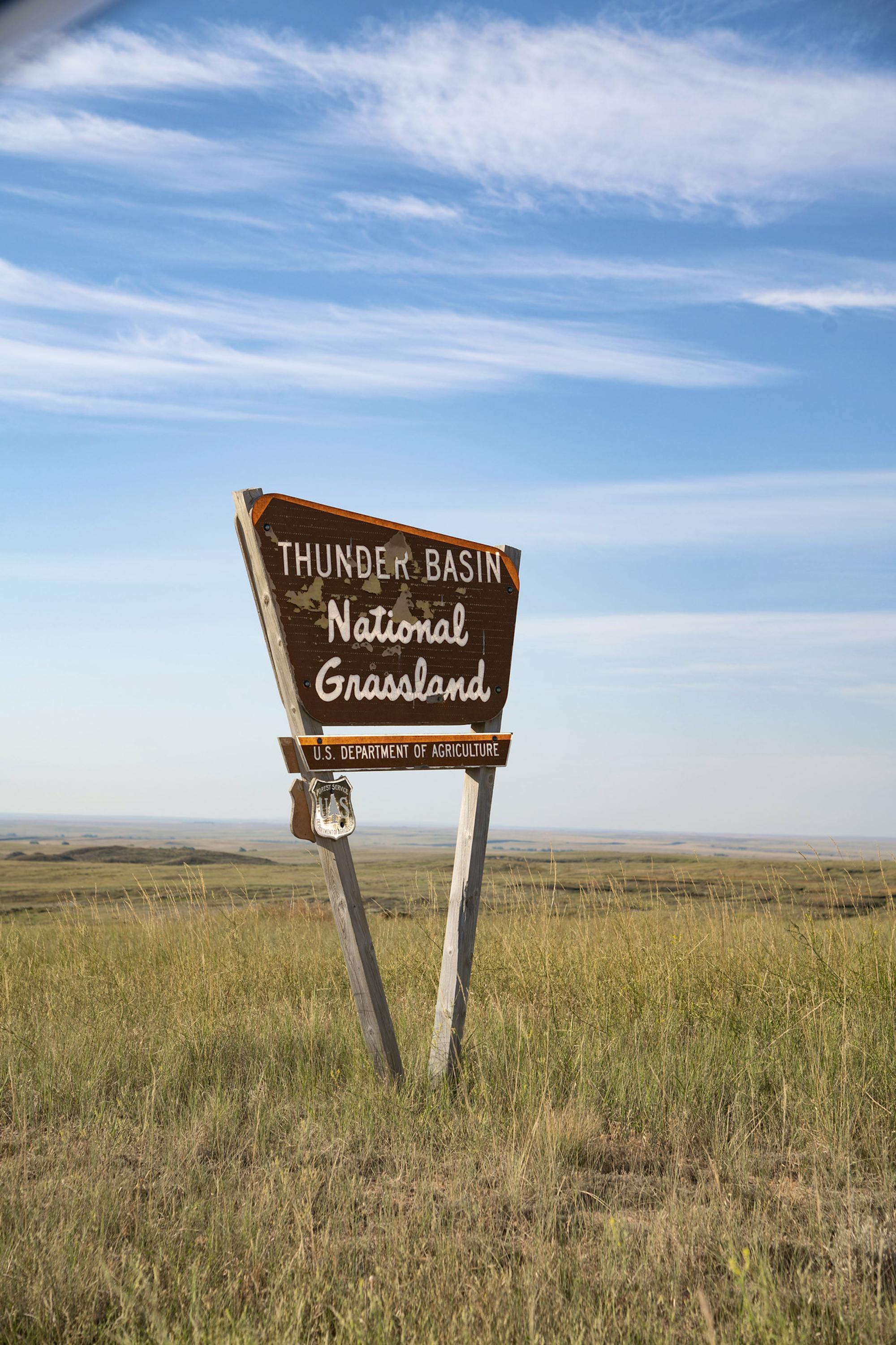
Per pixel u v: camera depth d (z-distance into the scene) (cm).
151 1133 494
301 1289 318
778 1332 297
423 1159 469
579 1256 349
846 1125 489
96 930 1354
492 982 888
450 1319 305
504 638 712
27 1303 319
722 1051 627
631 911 1128
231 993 868
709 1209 397
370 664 644
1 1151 485
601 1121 523
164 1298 322
